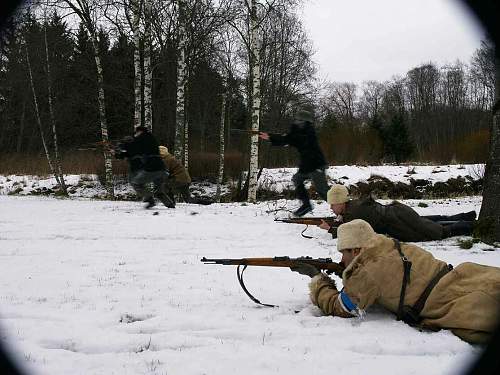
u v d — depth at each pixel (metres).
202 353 3.90
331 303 4.78
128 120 29.17
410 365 3.71
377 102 80.38
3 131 40.12
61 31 19.95
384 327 4.42
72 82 23.97
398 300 4.46
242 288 5.70
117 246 8.35
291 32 25.52
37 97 25.77
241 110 31.33
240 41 22.98
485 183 8.76
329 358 3.80
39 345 4.09
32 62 21.02
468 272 4.37
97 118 30.94
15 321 4.61
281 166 27.80
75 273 6.52
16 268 6.77
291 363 3.72
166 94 25.62
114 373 3.56
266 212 12.33
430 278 4.46
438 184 21.12
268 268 6.92
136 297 5.47
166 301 5.32
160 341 4.15
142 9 17.64
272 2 17.23
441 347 4.00
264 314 4.90
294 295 5.66
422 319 4.43
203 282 6.14
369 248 4.61
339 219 8.52
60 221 10.79
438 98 68.38
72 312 4.92
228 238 9.15
